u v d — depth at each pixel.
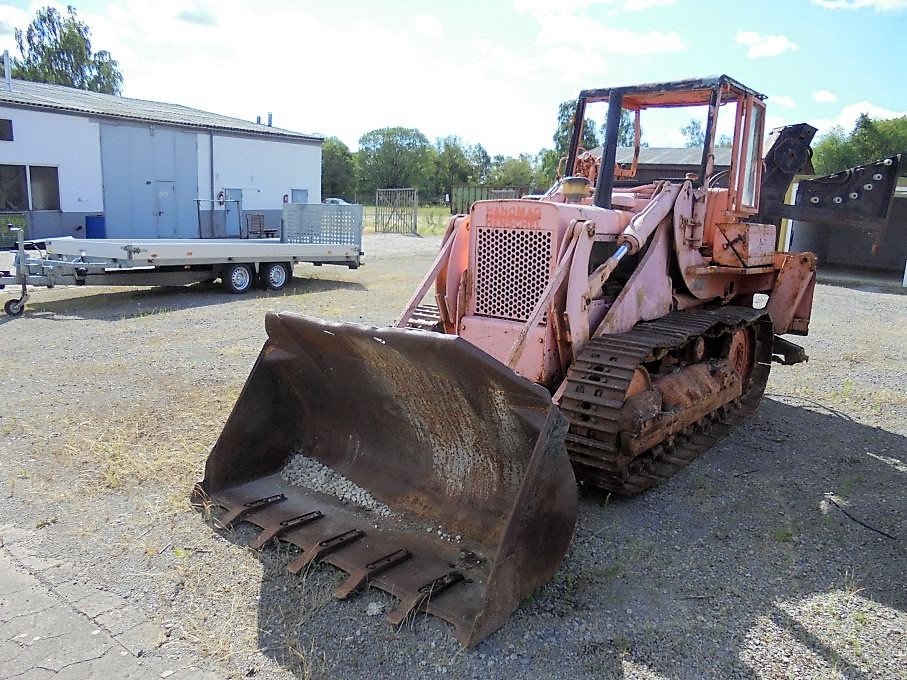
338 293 12.65
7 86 21.47
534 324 4.13
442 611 3.07
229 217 24.03
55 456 4.79
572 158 6.28
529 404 3.14
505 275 4.59
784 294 6.66
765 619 3.19
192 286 13.09
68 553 3.60
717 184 6.08
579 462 4.16
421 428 3.96
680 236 5.24
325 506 4.00
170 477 4.48
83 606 3.16
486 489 3.72
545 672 2.79
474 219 4.69
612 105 5.64
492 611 2.95
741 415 5.98
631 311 4.84
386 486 4.06
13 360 7.32
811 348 9.14
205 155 23.03
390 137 81.12
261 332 8.99
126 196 21.28
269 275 12.70
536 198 5.51
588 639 3.00
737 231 5.70
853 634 3.09
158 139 21.73
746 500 4.46
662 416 4.43
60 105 19.69
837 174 7.03
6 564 3.49
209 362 7.38
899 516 4.30
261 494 4.13
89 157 20.27
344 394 4.22
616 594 3.34
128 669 2.77
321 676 2.75
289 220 16.58
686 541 3.90
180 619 3.08
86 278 10.48
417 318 5.23
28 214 19.22
